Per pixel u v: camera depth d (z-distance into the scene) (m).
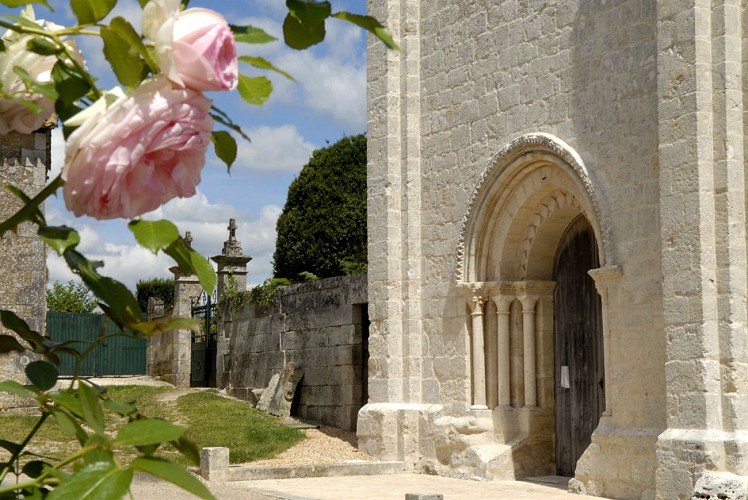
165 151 1.60
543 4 16.09
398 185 18.80
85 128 1.56
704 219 12.80
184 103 1.59
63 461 1.71
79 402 1.79
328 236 29.62
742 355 12.59
